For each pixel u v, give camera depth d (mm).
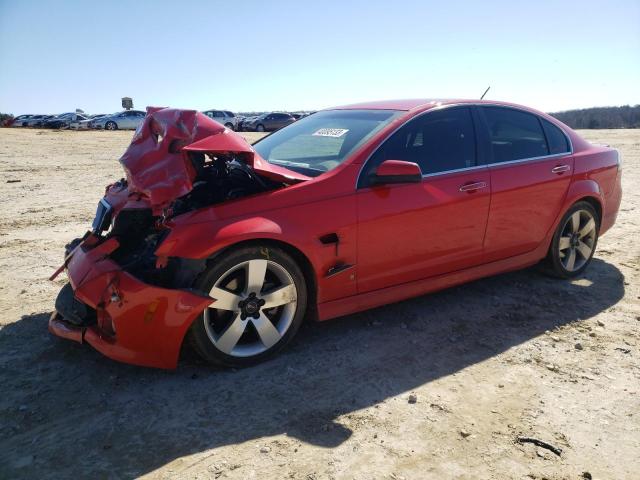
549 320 4195
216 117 40531
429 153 4031
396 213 3740
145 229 3584
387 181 3604
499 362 3541
